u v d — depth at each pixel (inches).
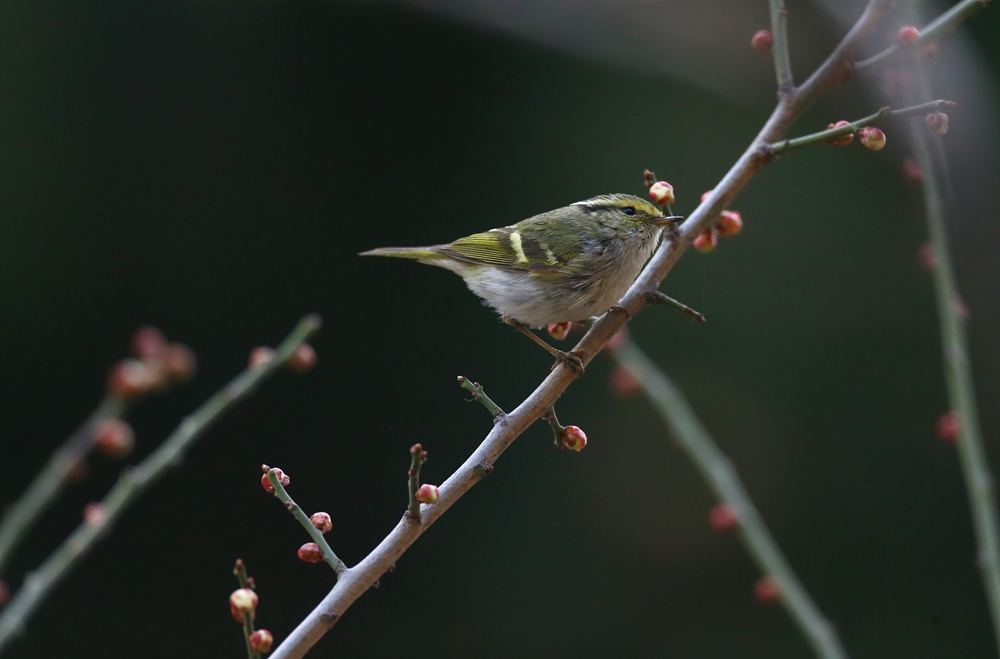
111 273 519.2
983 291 333.1
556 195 542.6
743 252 533.3
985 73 357.7
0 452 484.4
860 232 519.2
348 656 467.8
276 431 497.4
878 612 470.6
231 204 536.1
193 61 548.4
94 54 540.4
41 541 463.2
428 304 525.0
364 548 483.5
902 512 488.7
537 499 502.3
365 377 510.9
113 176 530.9
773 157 198.4
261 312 522.0
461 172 546.3
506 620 478.6
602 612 484.7
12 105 526.6
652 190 208.8
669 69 490.3
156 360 140.9
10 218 513.0
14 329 501.4
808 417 511.8
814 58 448.5
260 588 470.9
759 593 260.5
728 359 523.2
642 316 530.3
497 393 509.0
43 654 448.1
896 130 411.5
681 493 503.8
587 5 483.8
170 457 181.3
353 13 545.3
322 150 546.0
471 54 552.1
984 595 465.1
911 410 503.2
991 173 334.0
